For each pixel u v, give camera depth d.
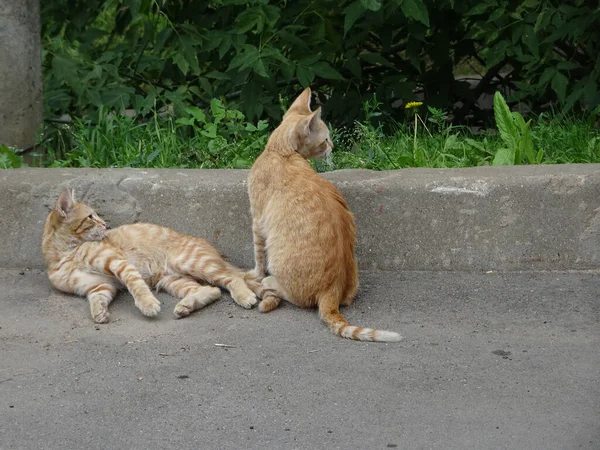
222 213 7.07
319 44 10.21
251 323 6.00
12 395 4.96
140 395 4.93
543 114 9.95
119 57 10.42
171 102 10.22
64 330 5.95
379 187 6.88
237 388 4.98
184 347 5.60
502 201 6.79
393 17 10.23
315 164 7.78
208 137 8.87
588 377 5.02
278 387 4.98
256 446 4.36
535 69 9.89
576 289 6.40
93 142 8.75
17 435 4.52
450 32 11.05
